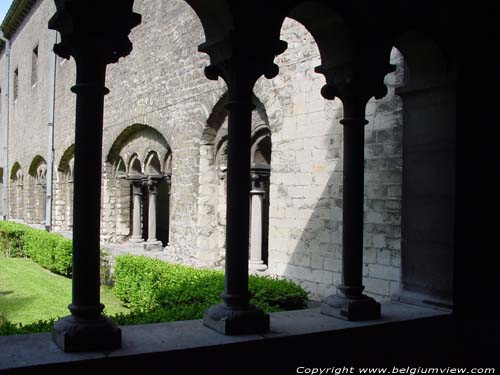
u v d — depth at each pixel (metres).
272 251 8.50
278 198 8.42
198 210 10.54
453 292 4.69
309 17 4.37
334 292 7.40
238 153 3.78
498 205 5.02
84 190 3.22
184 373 3.28
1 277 11.71
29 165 22.25
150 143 13.15
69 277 11.84
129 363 3.11
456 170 4.73
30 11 22.00
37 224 21.36
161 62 12.13
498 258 4.96
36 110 21.09
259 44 3.79
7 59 26.19
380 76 4.46
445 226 4.79
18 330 4.00
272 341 3.61
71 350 3.08
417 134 5.07
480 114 4.95
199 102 10.59
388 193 6.57
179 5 11.43
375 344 4.13
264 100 8.77
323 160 7.67
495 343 4.84
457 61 4.79
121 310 8.28
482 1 4.99
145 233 18.55
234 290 3.77
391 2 4.47
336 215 7.43
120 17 3.24
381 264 6.63
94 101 3.23
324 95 4.55
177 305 5.88
